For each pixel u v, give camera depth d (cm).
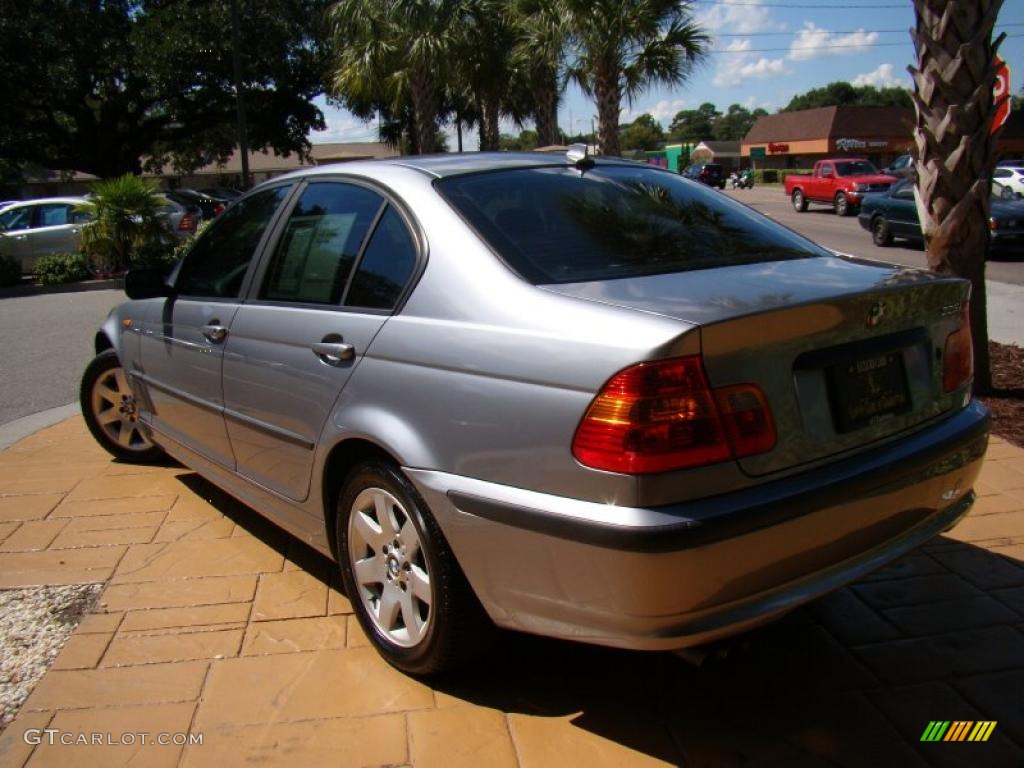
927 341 281
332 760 256
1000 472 459
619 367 224
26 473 514
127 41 2825
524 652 312
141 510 452
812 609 335
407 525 282
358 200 331
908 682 289
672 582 220
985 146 563
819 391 246
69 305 1321
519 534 242
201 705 283
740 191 4625
